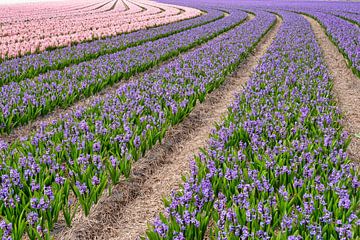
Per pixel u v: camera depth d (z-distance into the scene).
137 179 5.88
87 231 4.63
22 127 7.96
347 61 14.53
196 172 4.91
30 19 34.72
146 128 6.73
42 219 4.19
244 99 8.41
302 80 9.78
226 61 13.13
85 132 6.47
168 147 7.11
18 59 14.08
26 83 10.08
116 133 6.43
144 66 13.05
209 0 77.06
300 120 6.72
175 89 9.02
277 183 4.76
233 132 6.34
